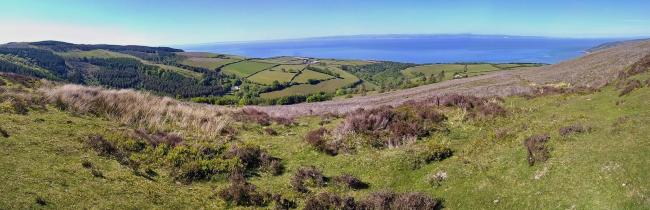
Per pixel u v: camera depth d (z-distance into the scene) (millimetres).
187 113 27750
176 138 21672
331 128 26359
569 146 16297
